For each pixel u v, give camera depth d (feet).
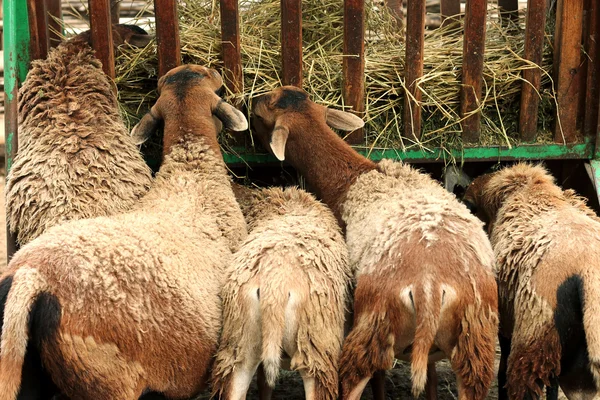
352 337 12.16
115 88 14.10
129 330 11.44
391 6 16.92
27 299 11.02
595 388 12.31
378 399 13.09
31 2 13.79
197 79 13.91
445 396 13.98
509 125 14.53
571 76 14.28
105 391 11.35
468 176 14.62
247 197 13.80
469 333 11.98
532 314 12.26
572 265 12.07
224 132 14.42
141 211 12.64
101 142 13.34
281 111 13.96
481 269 12.09
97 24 13.99
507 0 16.14
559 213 12.64
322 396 12.04
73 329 11.18
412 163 14.48
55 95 13.52
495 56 14.62
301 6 14.17
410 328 12.02
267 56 14.52
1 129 23.29
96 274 11.39
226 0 14.06
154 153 14.51
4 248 19.10
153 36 14.64
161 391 11.84
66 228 11.76
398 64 14.48
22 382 11.23
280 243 12.20
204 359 12.03
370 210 13.00
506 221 12.97
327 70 14.48
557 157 14.47
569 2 14.10
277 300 11.82
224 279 12.30
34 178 13.08
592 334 11.80
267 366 11.70
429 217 12.33
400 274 11.98
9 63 13.78
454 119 14.35
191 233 12.47
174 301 11.77
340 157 13.83
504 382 13.26
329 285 12.19
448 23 16.94
